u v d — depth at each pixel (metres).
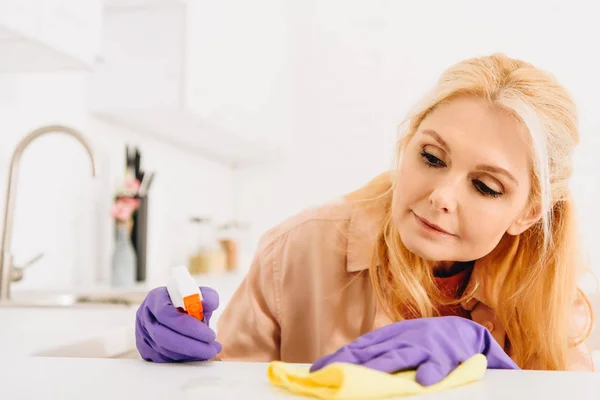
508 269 1.04
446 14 3.11
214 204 3.10
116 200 1.84
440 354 0.53
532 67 0.91
